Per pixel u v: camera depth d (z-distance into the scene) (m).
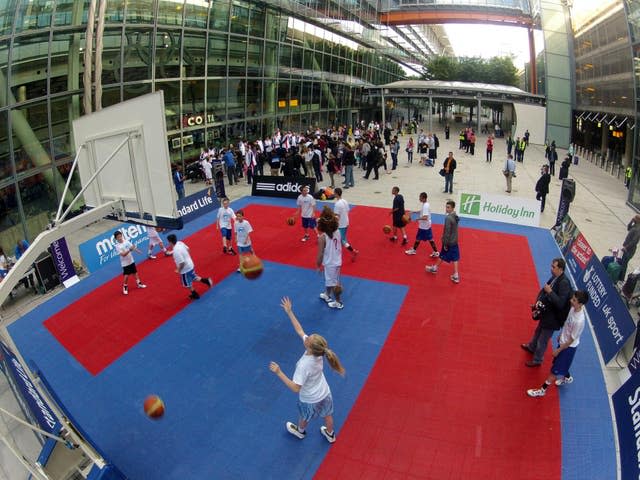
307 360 5.79
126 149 6.38
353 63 41.62
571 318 6.67
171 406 7.21
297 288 10.93
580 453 6.11
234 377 7.84
